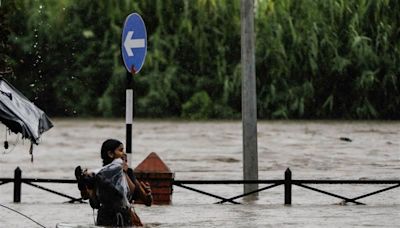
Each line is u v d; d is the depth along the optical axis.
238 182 59.56
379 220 52.91
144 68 184.12
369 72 177.62
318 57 178.25
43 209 57.59
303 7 178.25
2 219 52.72
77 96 189.25
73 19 188.00
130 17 55.06
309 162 98.31
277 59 178.00
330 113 181.38
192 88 184.25
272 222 51.91
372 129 153.00
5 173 84.25
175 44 183.25
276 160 100.75
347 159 101.75
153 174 59.69
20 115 42.16
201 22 183.00
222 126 162.00
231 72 183.38
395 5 177.62
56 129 150.75
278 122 172.50
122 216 41.28
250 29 63.28
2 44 50.00
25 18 186.25
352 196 67.44
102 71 188.12
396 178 81.50
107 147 41.91
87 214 55.00
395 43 178.00
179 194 68.62
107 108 186.25
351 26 177.50
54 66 188.75
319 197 66.69
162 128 156.12
